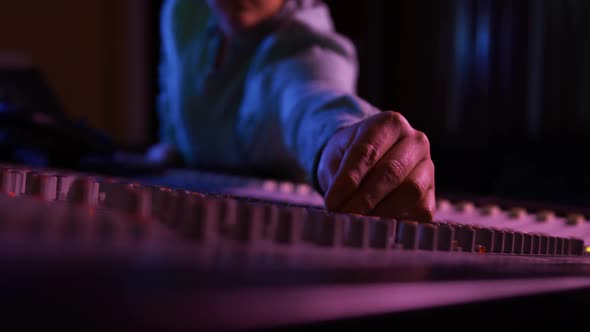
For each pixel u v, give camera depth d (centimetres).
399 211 62
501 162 227
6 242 35
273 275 35
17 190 52
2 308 29
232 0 159
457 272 41
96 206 48
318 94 101
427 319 38
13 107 141
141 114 400
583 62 229
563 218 86
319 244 44
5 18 364
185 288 32
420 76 261
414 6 261
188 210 41
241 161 176
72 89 394
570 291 44
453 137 249
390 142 63
